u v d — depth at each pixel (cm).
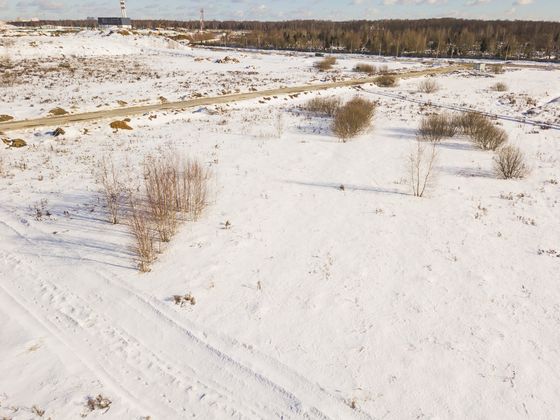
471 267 856
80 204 1112
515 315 699
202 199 1113
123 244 903
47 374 541
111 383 534
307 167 1562
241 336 629
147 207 1079
